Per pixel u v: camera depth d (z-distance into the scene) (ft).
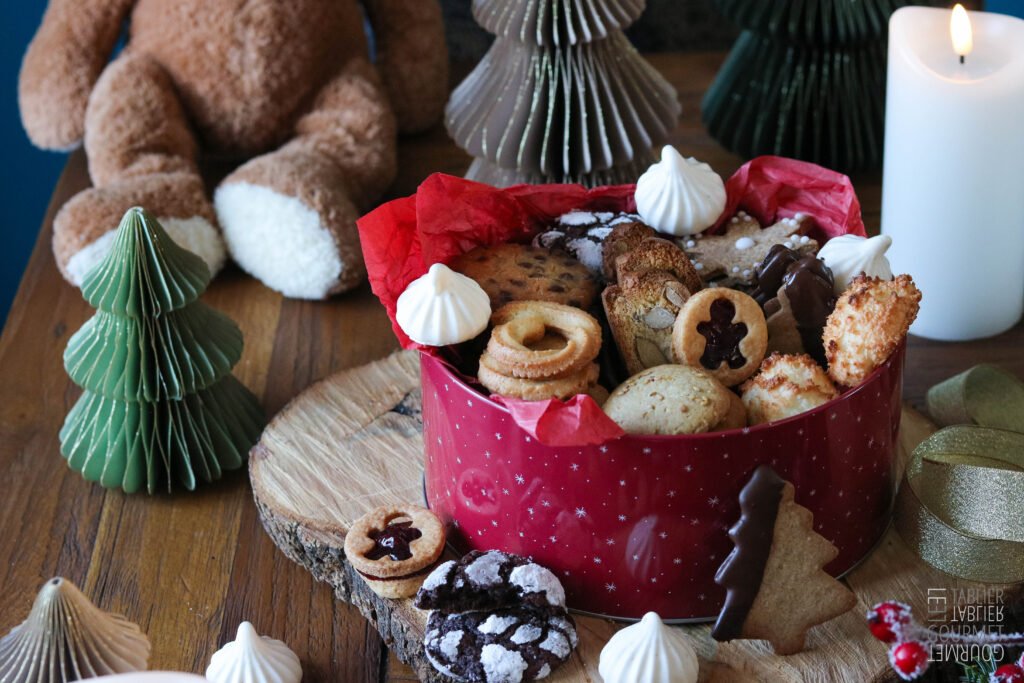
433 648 3.01
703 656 3.04
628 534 2.99
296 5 4.09
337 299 3.98
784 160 3.35
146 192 3.96
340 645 3.20
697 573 3.03
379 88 4.27
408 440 3.46
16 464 3.57
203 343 3.42
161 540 3.40
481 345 3.12
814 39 3.96
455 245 3.28
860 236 3.28
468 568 3.04
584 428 2.86
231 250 4.01
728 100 4.16
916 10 3.60
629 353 3.12
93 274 3.35
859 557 3.16
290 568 3.34
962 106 3.48
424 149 4.42
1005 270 3.65
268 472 3.39
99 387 3.39
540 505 3.02
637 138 3.74
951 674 3.14
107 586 3.31
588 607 3.09
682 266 3.16
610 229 3.27
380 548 3.15
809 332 3.12
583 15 3.55
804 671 3.01
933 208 3.59
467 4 4.65
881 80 4.05
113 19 4.23
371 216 3.14
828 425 2.95
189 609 3.26
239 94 4.15
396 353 3.69
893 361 3.03
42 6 4.65
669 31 4.70
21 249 4.87
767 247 3.27
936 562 3.15
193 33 4.11
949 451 3.23
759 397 3.03
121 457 3.45
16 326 3.91
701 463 2.91
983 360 3.67
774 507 2.93
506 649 3.00
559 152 3.74
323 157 4.09
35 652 2.91
